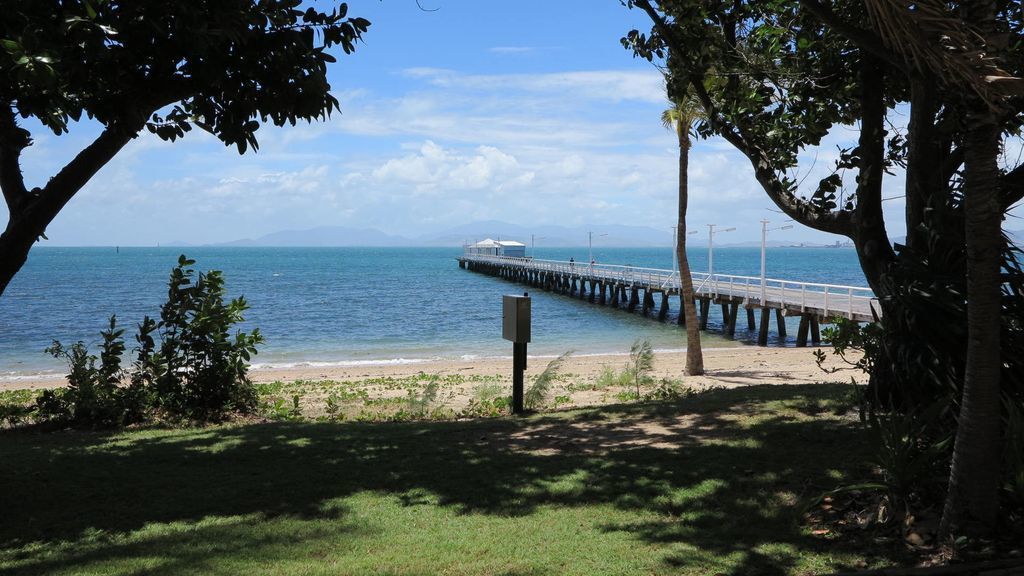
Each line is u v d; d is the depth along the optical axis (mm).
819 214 7902
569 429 8070
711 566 4160
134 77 6258
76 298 57469
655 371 19625
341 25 6828
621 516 5094
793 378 17172
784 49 8836
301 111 6594
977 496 4207
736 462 6148
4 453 7266
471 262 106750
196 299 10227
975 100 3889
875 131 7250
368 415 11578
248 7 6336
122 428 9094
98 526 5129
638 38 8961
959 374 5617
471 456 6918
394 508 5434
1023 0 6020
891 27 3982
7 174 6523
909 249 6180
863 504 4996
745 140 8898
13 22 5066
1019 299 5273
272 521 5172
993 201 4000
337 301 55188
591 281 48844
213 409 10172
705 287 34125
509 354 27047
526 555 4426
